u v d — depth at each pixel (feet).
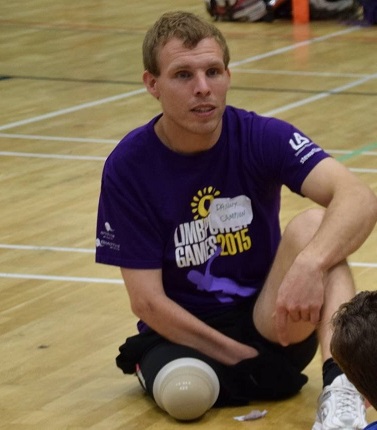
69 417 24.06
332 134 53.93
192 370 23.26
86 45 85.46
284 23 94.38
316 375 26.21
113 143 53.57
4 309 31.50
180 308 23.62
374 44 82.48
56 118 59.41
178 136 23.20
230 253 24.12
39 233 39.37
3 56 81.05
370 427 13.97
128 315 30.76
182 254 23.77
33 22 98.89
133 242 23.56
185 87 22.58
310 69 72.38
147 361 24.02
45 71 74.38
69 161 50.16
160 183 23.50
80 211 42.16
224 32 89.86
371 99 62.34
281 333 22.33
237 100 62.34
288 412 24.02
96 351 28.09
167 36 22.75
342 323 13.65
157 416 23.98
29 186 46.01
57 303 31.94
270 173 23.53
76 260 36.19
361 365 13.25
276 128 23.61
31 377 26.45
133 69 74.59
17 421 23.89
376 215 22.50
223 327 24.23
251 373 24.00
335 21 94.27
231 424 23.43
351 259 35.45
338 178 22.77
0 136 55.52
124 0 112.47
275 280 23.56
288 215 40.78
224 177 23.71
